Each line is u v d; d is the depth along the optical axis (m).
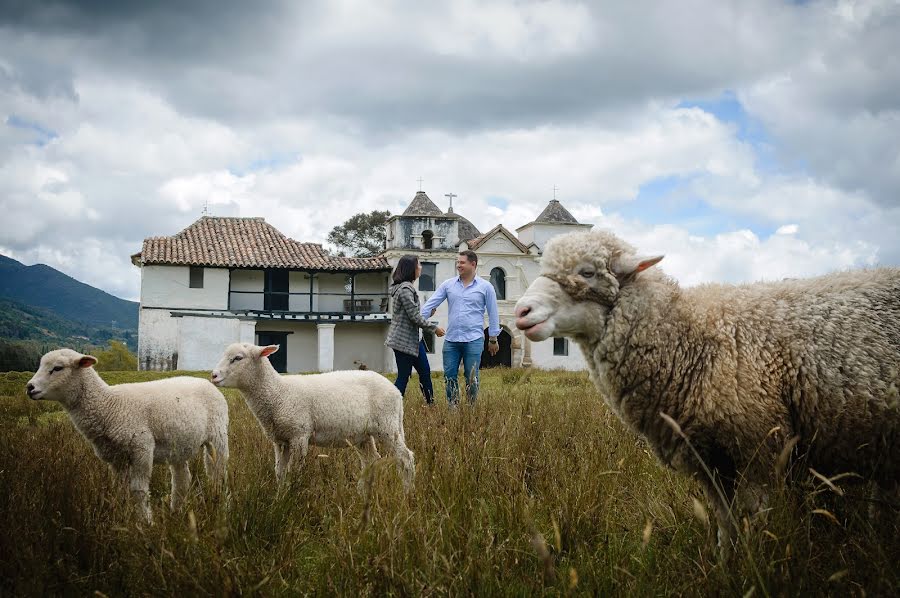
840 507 3.25
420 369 8.61
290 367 41.12
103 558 3.34
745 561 2.73
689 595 2.73
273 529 3.83
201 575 2.85
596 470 4.33
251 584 2.88
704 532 3.32
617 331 3.70
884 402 3.20
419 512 3.32
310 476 4.98
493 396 9.74
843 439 3.31
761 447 3.28
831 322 3.41
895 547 2.83
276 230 44.69
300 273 42.16
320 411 5.94
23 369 29.48
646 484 4.44
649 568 3.11
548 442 5.57
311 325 41.62
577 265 3.79
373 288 43.38
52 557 3.28
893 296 3.46
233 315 37.97
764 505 3.15
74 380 5.01
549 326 3.74
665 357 3.60
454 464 4.32
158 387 5.50
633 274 3.78
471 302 8.64
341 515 3.41
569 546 3.41
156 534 3.32
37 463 4.65
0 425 7.96
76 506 3.76
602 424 6.41
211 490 3.90
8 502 3.73
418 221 40.72
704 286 4.04
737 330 3.54
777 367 3.38
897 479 3.34
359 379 6.35
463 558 3.01
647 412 3.70
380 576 2.84
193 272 38.75
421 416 7.10
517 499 3.66
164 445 5.38
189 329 36.97
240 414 9.78
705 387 3.44
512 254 40.41
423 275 40.09
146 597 2.84
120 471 5.12
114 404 5.12
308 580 3.27
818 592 2.62
